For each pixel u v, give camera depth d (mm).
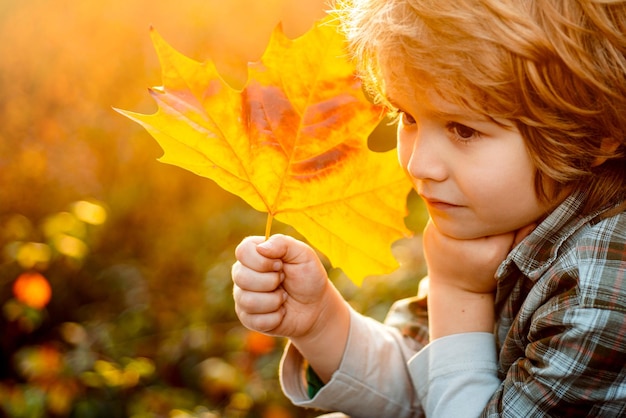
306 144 677
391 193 689
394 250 1463
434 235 729
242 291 696
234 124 664
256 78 667
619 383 634
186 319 1549
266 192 682
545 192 645
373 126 677
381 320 1292
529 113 617
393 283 1366
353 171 683
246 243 692
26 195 1609
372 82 667
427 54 613
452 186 643
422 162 640
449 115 624
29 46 1641
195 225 1765
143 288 1606
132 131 1715
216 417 1265
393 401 769
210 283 1556
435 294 732
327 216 693
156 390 1367
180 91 655
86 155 1662
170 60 652
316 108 673
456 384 707
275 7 1814
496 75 607
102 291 1598
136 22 1718
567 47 608
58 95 1654
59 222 1402
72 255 1373
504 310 710
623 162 658
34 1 1651
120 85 1718
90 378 1304
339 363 753
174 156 657
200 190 1810
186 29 1758
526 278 692
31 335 1495
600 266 638
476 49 607
